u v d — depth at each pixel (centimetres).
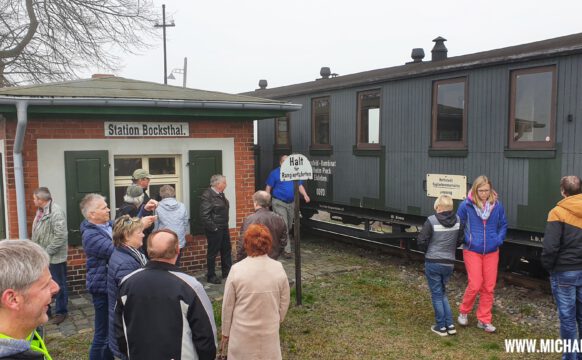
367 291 704
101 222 442
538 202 660
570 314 442
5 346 162
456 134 773
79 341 531
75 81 775
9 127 649
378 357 489
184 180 772
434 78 802
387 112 893
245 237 378
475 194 533
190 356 298
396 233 888
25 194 656
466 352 500
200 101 716
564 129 628
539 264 754
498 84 708
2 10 1830
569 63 621
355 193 970
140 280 301
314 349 507
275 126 1207
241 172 819
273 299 368
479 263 543
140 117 729
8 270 172
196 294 303
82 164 689
